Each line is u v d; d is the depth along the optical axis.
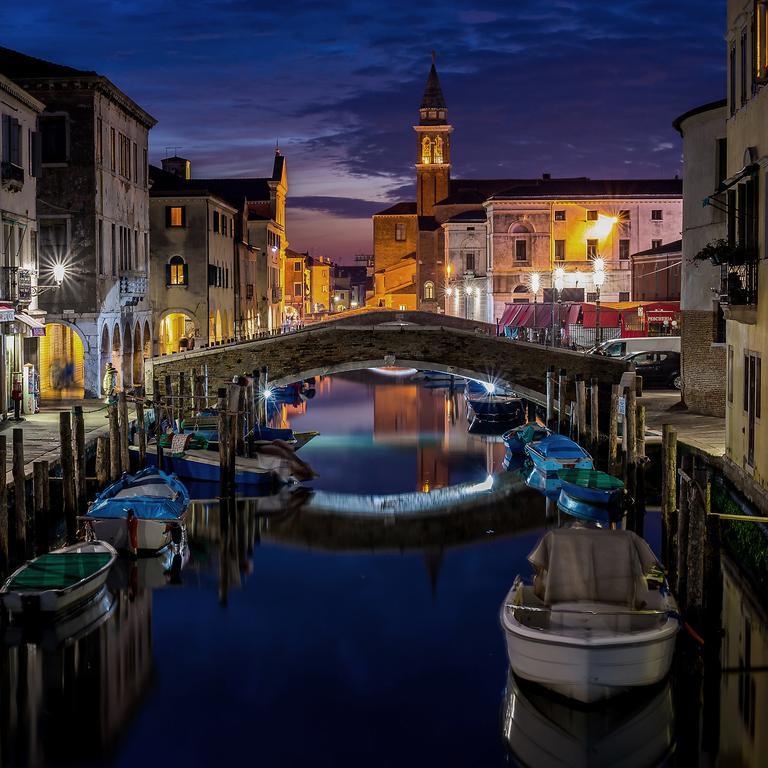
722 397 28.75
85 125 33.59
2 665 14.00
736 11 19.81
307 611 16.50
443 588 17.86
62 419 18.59
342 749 11.70
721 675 13.30
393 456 32.56
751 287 18.09
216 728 12.19
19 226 29.05
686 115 28.55
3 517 15.90
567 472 23.78
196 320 50.97
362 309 86.44
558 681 11.94
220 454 24.59
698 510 13.80
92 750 11.59
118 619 16.05
